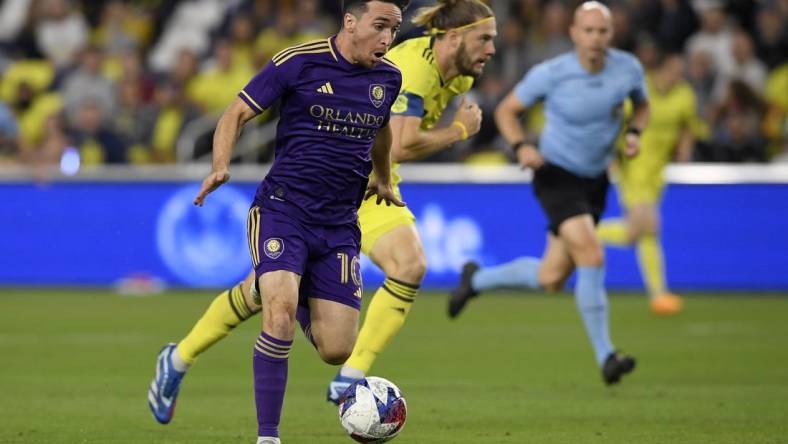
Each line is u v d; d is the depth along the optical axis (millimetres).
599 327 32031
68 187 60562
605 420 26250
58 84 67500
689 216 59500
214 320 24188
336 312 21859
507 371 34750
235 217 59281
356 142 21812
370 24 21172
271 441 20609
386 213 27016
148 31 74812
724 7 71125
